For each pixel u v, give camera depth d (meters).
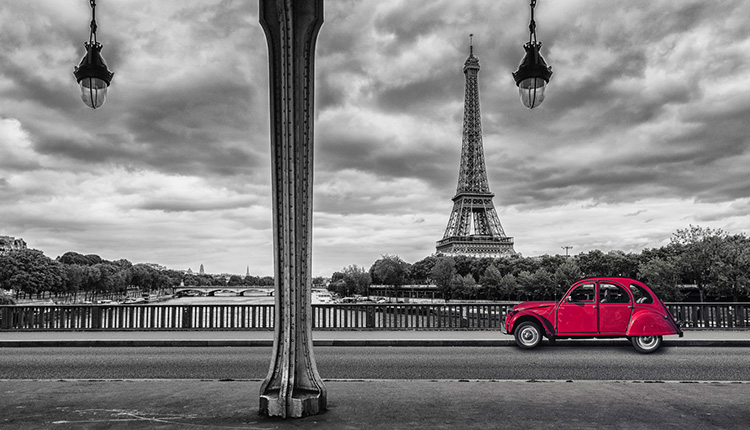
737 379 13.02
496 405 9.00
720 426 7.77
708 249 63.03
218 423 7.62
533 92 9.84
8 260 114.62
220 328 24.05
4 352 18.34
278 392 8.15
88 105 9.69
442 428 7.47
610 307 17.73
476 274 125.50
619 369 14.34
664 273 67.38
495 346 19.39
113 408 8.64
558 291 99.75
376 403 9.06
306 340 8.36
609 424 7.81
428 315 24.66
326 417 8.00
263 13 7.80
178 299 186.50
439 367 14.73
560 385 11.01
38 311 24.53
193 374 13.80
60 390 10.32
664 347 19.03
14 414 8.26
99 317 24.34
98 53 9.59
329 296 176.00
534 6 9.95
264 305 24.62
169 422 7.70
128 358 16.67
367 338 20.55
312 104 8.03
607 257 102.81
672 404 9.18
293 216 7.95
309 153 8.05
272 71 7.87
